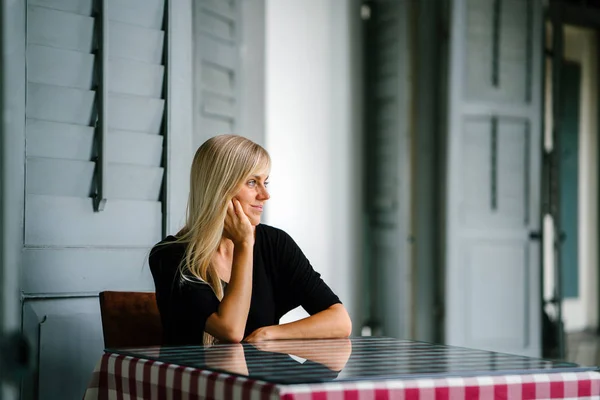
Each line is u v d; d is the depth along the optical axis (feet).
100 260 8.63
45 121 8.23
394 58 15.62
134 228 8.95
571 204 24.21
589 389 5.18
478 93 15.46
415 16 15.53
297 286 7.74
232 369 4.89
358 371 4.87
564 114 23.94
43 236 8.17
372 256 15.98
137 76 9.06
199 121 10.84
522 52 15.83
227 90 11.55
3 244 4.37
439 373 4.86
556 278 16.53
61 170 8.36
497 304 15.49
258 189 7.27
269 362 5.22
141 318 7.35
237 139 7.27
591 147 23.57
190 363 5.16
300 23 14.19
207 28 11.00
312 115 14.47
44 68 8.25
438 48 15.78
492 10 15.55
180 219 9.41
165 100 9.29
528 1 15.90
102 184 8.55
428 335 15.53
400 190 15.52
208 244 7.02
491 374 4.97
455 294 15.16
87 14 8.66
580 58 23.77
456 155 15.23
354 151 15.42
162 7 9.31
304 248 14.38
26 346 4.30
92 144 8.62
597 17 19.63
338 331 7.09
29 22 8.13
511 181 15.67
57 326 8.23
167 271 7.04
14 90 7.89
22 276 7.97
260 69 13.16
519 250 15.71
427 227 15.60
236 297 6.68
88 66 8.61
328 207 14.87
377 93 15.90
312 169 14.49
